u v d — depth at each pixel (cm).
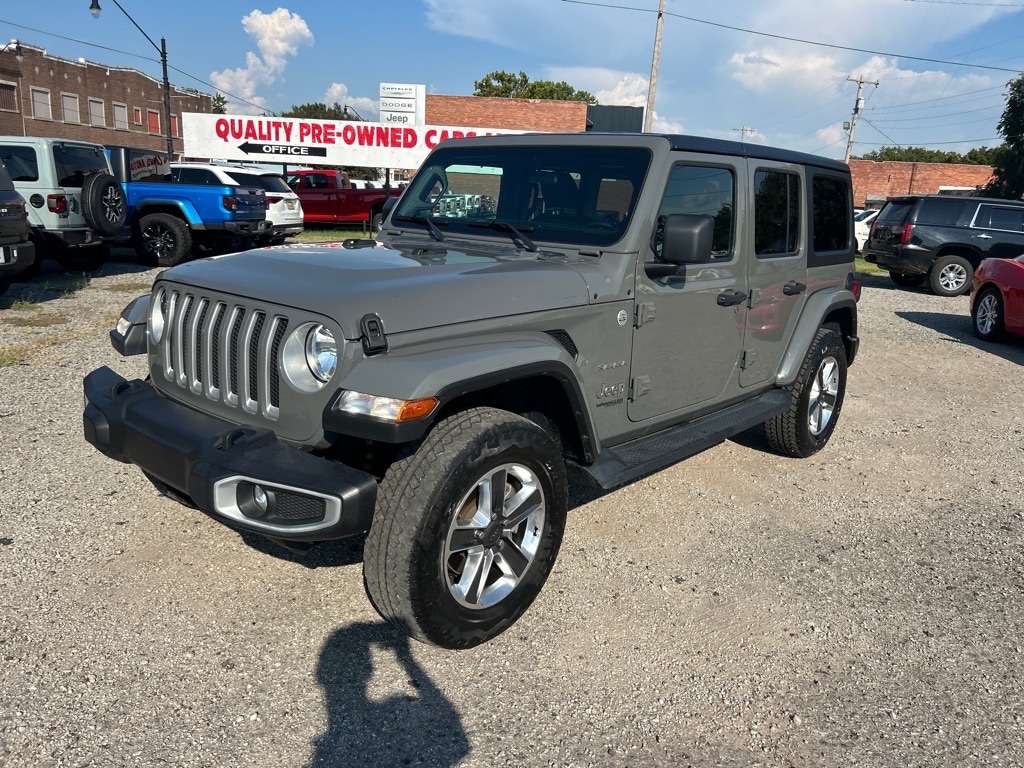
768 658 304
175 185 1339
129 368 661
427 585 266
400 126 2567
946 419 648
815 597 352
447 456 265
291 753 241
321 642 297
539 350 290
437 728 256
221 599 322
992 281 982
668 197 358
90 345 740
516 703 270
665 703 275
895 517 445
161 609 313
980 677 299
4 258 868
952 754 257
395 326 262
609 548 388
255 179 1681
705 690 283
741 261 414
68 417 530
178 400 317
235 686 270
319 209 2253
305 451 266
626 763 246
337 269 290
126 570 341
